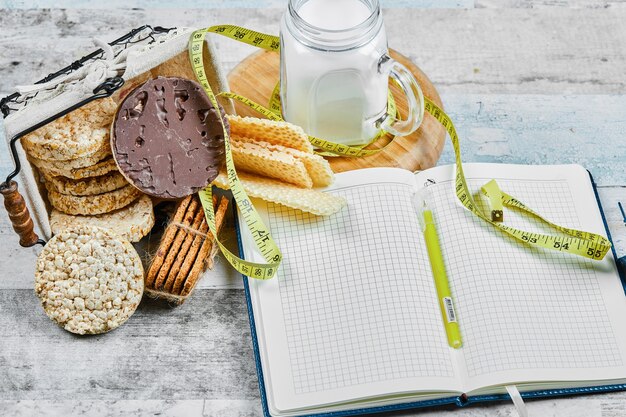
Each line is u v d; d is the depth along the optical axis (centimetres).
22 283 124
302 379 115
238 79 135
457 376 116
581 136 135
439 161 134
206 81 122
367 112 127
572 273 121
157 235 127
